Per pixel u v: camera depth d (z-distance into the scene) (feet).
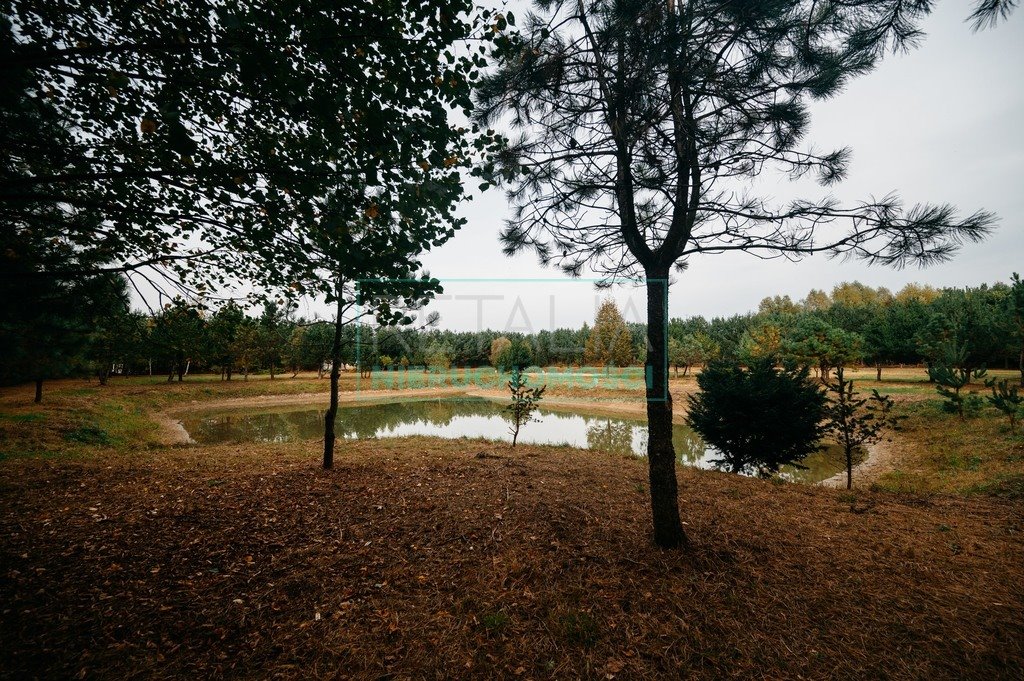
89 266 10.50
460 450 29.99
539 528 14.71
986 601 10.71
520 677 8.20
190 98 9.05
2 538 12.57
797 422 24.45
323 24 7.91
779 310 203.21
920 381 77.92
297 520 14.97
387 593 10.89
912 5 8.90
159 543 12.75
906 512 17.51
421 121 9.25
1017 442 30.07
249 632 9.35
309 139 9.63
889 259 11.19
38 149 8.66
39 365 23.54
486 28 9.36
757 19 9.77
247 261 12.03
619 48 10.78
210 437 52.85
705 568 11.99
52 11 8.27
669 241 12.98
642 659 8.66
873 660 8.66
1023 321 57.52
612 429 57.88
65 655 8.34
